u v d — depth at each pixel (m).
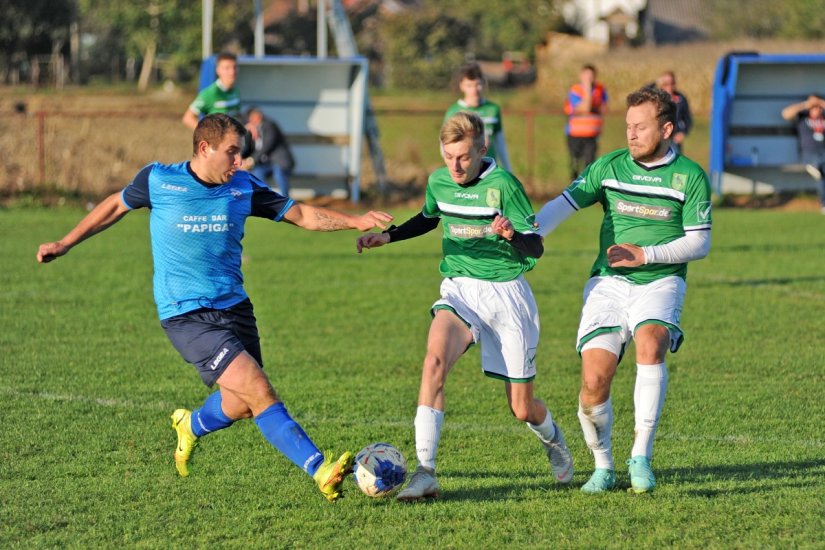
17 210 45.38
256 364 11.96
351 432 15.62
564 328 24.00
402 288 29.20
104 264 32.91
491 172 12.53
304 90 48.31
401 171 55.22
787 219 44.88
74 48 126.62
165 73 124.62
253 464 13.95
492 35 163.00
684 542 10.85
